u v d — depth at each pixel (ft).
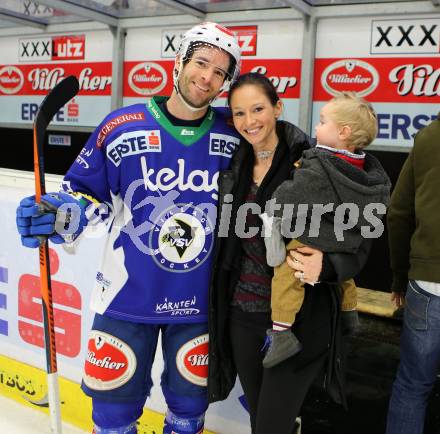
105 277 6.00
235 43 5.59
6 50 17.81
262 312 5.64
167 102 5.89
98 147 5.88
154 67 15.16
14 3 14.70
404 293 7.18
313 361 5.44
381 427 7.91
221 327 5.81
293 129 5.55
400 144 12.60
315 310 5.45
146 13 14.58
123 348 5.93
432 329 6.32
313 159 5.12
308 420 8.26
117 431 6.09
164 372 6.28
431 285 6.24
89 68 16.31
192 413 6.15
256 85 5.38
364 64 12.64
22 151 18.08
